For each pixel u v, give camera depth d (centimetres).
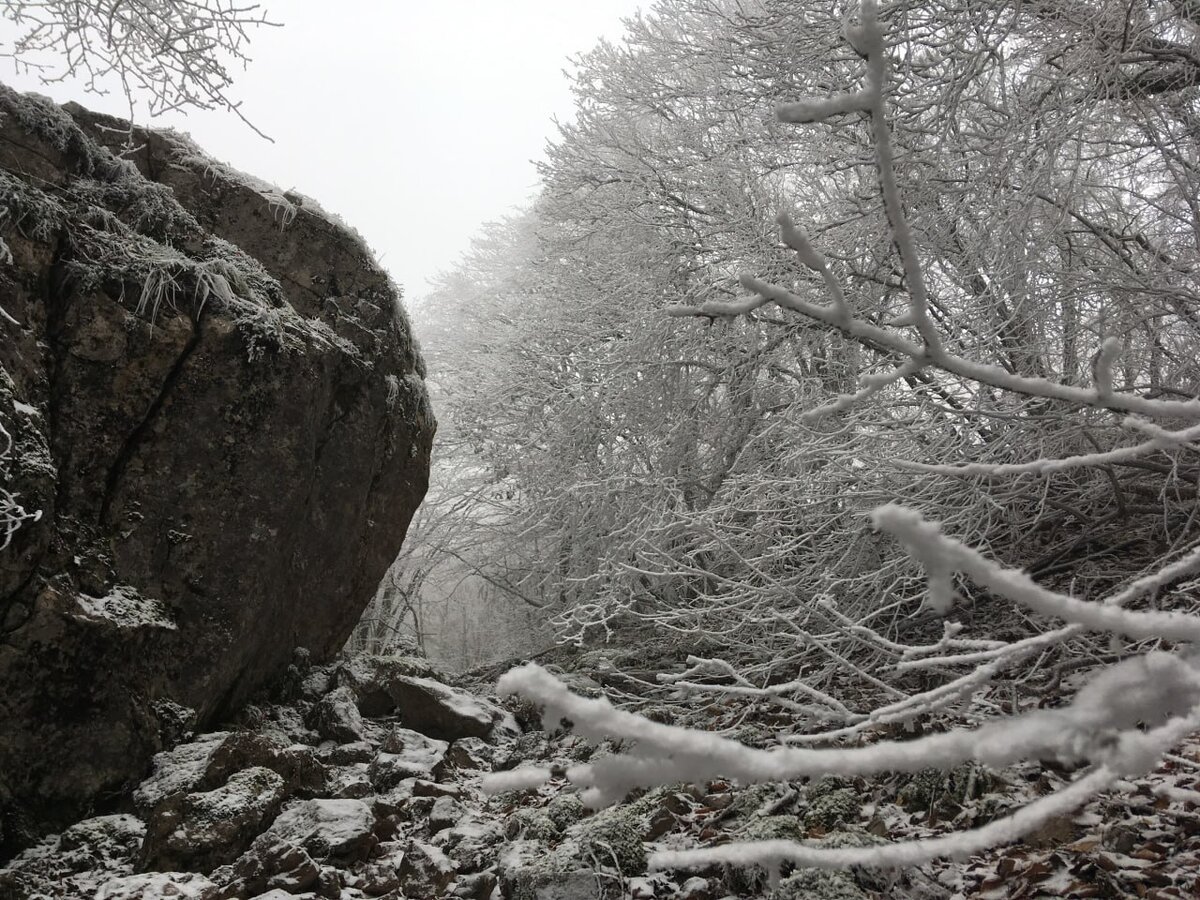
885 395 522
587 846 355
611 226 896
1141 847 282
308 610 650
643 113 921
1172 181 567
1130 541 552
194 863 396
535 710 668
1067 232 538
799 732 439
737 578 611
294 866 378
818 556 550
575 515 941
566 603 1024
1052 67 525
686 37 923
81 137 539
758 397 814
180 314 527
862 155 511
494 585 1209
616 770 99
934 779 362
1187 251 538
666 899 331
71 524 474
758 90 687
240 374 545
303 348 582
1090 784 101
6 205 464
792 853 107
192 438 526
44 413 466
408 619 1387
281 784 449
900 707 190
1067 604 97
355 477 657
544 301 1045
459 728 634
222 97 522
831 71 538
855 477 507
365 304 684
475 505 1156
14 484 412
